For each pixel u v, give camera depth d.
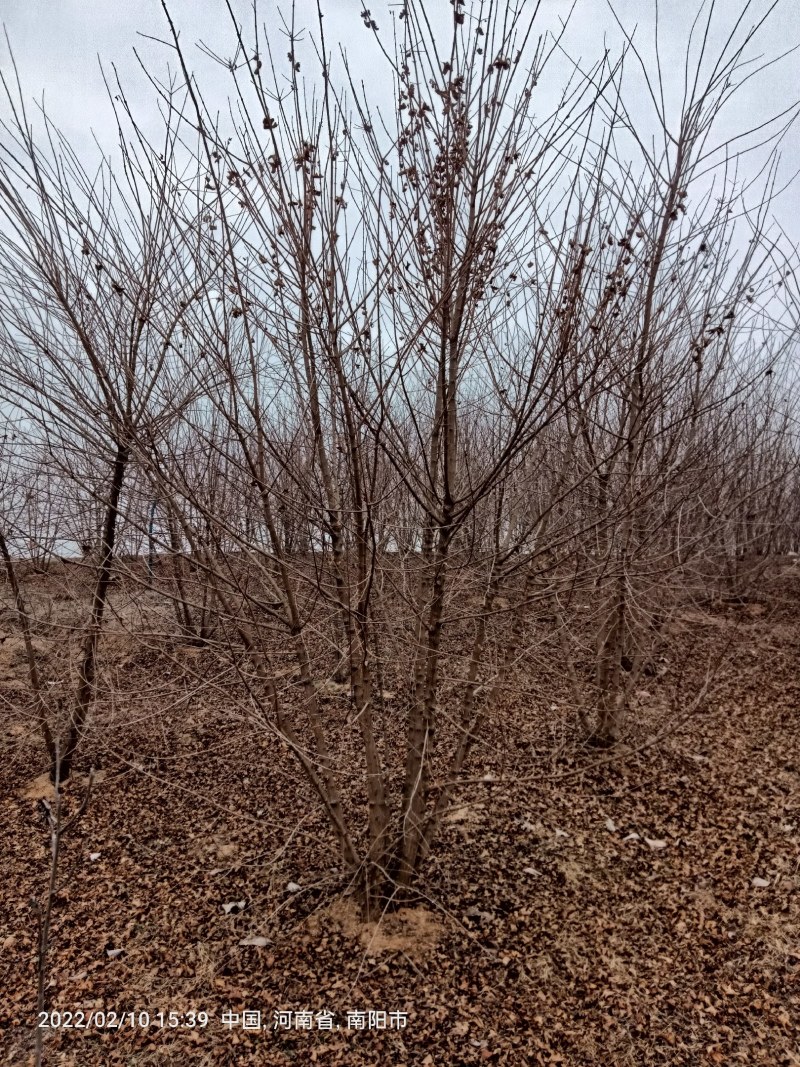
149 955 3.46
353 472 3.01
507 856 4.16
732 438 5.45
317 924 3.60
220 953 3.46
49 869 4.16
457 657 4.08
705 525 5.98
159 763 5.38
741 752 5.54
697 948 3.45
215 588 3.29
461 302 2.91
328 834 4.32
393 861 3.69
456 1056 2.88
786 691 6.79
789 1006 3.09
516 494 3.92
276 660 4.65
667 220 3.66
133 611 5.07
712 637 8.15
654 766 5.29
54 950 3.51
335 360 2.75
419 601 3.62
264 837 4.37
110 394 2.90
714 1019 3.03
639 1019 3.04
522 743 5.53
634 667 5.73
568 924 3.60
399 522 4.04
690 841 4.34
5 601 5.68
